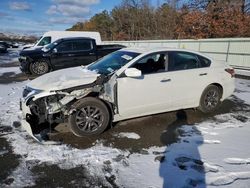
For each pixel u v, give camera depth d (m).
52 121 4.53
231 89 6.22
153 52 5.19
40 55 11.34
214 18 25.92
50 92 4.31
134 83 4.83
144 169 3.59
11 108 6.28
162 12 39.94
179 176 3.42
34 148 4.18
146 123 5.32
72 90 4.46
